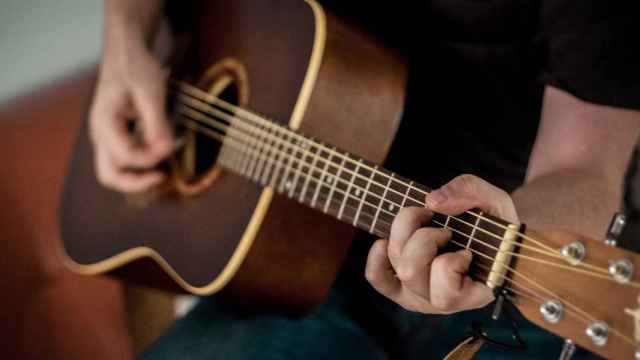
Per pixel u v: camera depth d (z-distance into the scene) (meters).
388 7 1.19
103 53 1.32
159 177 1.23
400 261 0.85
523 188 1.03
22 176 1.76
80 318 1.68
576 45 1.00
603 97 1.00
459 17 1.11
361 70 1.07
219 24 1.20
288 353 1.09
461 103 1.14
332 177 0.97
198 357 1.12
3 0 2.34
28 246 1.71
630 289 0.71
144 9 1.30
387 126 1.08
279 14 1.12
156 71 1.26
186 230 1.18
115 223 1.30
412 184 0.89
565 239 0.75
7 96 2.03
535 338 1.06
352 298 1.20
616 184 1.01
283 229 1.08
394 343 1.16
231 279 1.12
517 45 1.09
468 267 0.81
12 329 1.66
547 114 1.06
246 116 1.11
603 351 0.73
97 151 1.29
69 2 2.38
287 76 1.09
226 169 1.13
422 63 1.16
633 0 0.97
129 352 1.67
